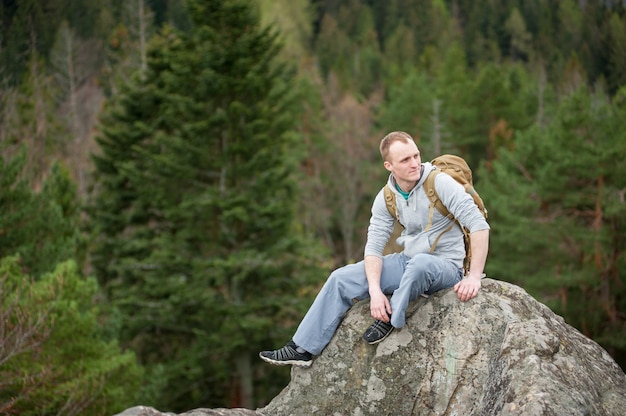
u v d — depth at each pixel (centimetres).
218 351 1884
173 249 1964
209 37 1950
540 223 2038
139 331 2031
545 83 5262
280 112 2070
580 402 307
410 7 8250
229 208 1892
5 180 1404
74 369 1012
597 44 5625
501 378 335
